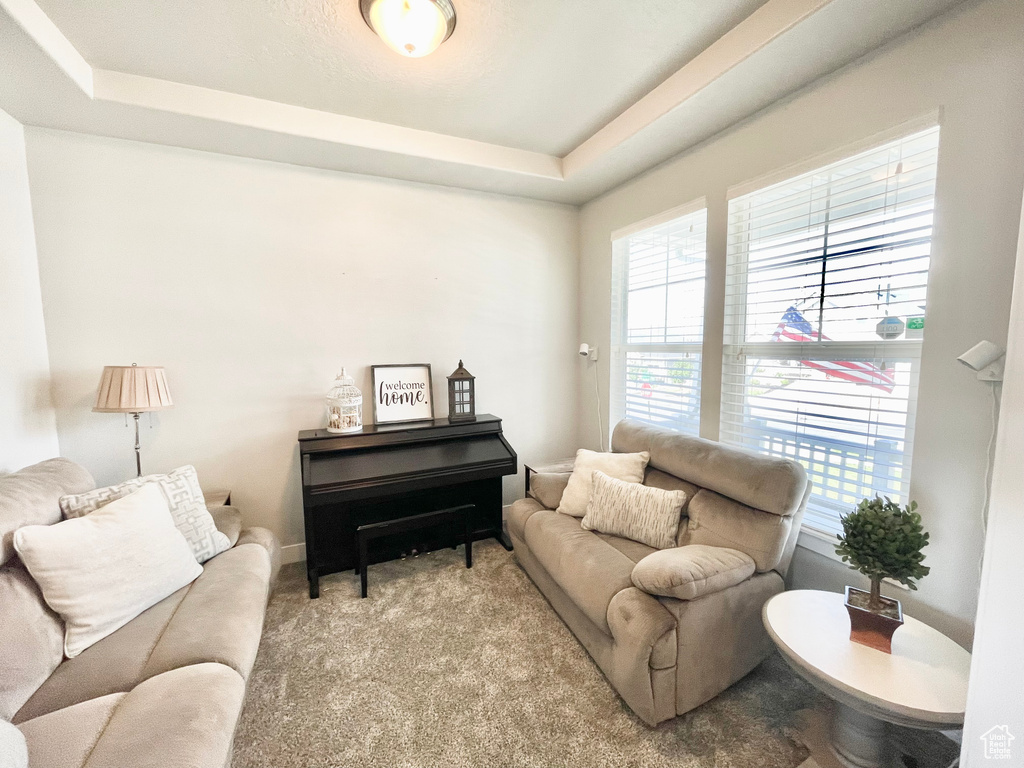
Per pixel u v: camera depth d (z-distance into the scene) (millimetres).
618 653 1500
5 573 1256
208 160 2363
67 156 2115
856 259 1703
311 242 2607
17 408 1913
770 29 1517
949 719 1000
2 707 1034
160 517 1625
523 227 3223
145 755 910
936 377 1441
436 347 3002
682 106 1950
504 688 1656
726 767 1336
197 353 2400
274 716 1528
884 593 1600
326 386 2699
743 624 1591
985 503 1341
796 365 1937
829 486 1821
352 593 2318
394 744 1420
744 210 2145
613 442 2574
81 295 2174
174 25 1581
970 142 1335
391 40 1539
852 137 1650
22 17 1416
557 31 1647
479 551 2822
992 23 1275
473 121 2350
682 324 2578
